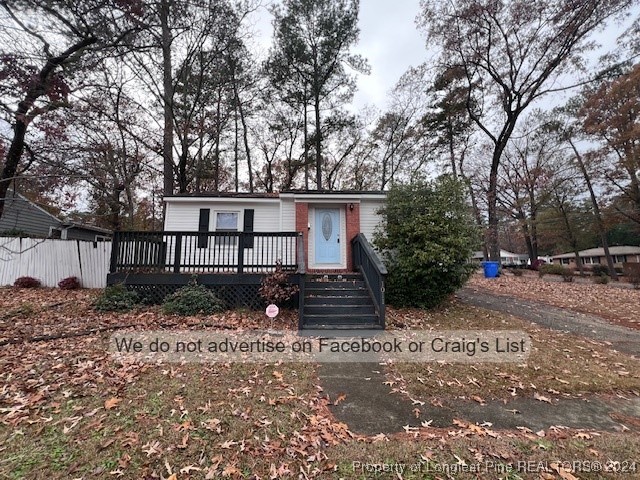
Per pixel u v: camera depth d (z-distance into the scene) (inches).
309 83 703.7
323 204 391.5
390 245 305.6
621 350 210.2
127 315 253.1
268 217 400.5
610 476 92.6
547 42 557.6
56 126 291.9
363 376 163.5
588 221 919.7
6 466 91.9
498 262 638.5
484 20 564.4
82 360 168.2
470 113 652.1
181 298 265.6
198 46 497.4
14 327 222.1
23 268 437.7
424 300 298.2
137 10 238.4
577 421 124.0
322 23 658.8
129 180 481.4
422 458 99.4
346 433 113.4
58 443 102.7
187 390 141.1
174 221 387.9
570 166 861.8
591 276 699.4
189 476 90.0
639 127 622.5
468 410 131.6
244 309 278.7
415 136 832.3
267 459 98.3
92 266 440.5
